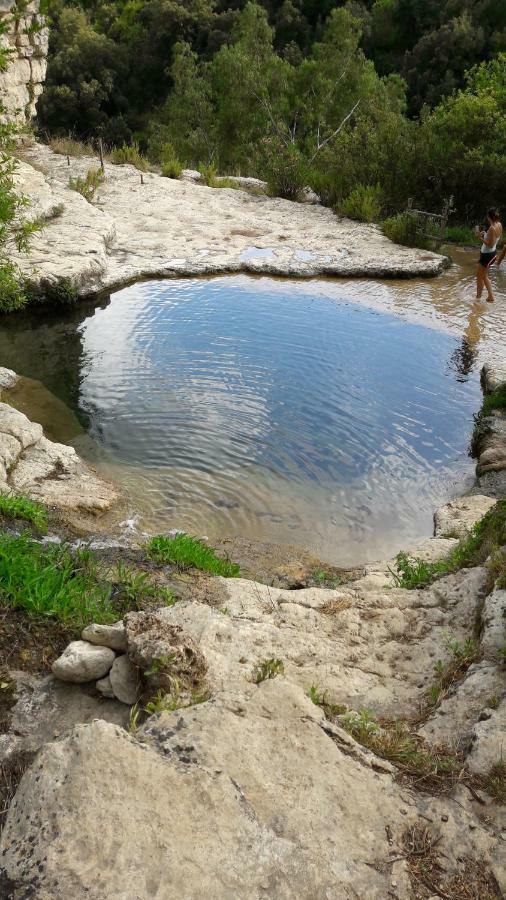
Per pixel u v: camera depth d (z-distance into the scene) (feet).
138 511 23.40
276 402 31.99
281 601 16.78
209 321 41.68
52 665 12.34
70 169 70.95
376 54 155.43
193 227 59.52
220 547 21.71
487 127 63.77
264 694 10.08
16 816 7.98
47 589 14.48
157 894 7.15
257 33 116.37
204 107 124.67
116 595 15.88
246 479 26.00
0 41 65.16
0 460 23.84
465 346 39.55
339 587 18.49
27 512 19.86
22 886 7.16
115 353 36.91
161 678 11.45
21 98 73.77
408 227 57.57
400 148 67.05
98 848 7.48
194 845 7.67
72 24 193.26
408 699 12.38
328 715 11.03
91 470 25.80
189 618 14.25
